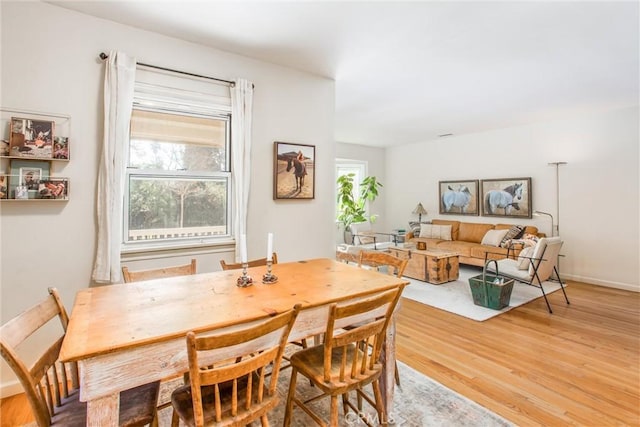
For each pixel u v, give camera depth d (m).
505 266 4.03
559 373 2.33
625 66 3.08
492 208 6.03
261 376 1.32
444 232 6.35
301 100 3.26
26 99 2.04
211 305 1.44
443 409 1.91
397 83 3.59
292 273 2.04
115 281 2.27
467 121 5.31
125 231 2.44
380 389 1.86
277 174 3.10
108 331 1.15
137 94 2.42
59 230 2.15
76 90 2.20
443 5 2.11
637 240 4.44
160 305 1.43
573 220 5.02
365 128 5.88
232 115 2.82
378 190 8.09
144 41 2.44
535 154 5.45
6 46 1.99
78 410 1.24
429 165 7.18
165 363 1.15
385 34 2.51
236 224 2.83
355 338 1.44
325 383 1.44
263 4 2.12
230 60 2.83
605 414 1.89
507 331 3.08
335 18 2.28
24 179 2.04
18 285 2.05
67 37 2.17
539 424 1.79
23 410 1.91
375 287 1.74
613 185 4.63
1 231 2.00
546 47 2.71
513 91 3.82
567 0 2.05
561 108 4.52
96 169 2.26
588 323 3.27
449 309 3.67
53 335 2.15
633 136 4.44
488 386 2.16
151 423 1.34
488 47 2.71
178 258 2.63
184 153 2.68
